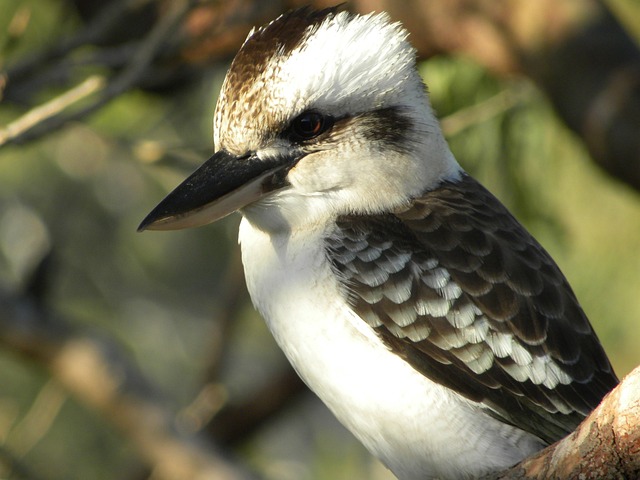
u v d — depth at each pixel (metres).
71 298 15.27
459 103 11.30
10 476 12.24
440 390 7.73
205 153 10.80
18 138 9.39
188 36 10.80
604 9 9.71
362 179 8.05
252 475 12.01
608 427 6.34
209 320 15.89
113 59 10.28
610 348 12.03
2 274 14.65
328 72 7.94
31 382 14.17
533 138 11.32
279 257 8.01
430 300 7.79
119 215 15.33
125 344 15.12
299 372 8.09
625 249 11.68
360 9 10.34
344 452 14.16
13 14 11.48
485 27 9.97
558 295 7.90
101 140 12.05
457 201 8.18
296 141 8.03
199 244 15.93
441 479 7.86
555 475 6.55
